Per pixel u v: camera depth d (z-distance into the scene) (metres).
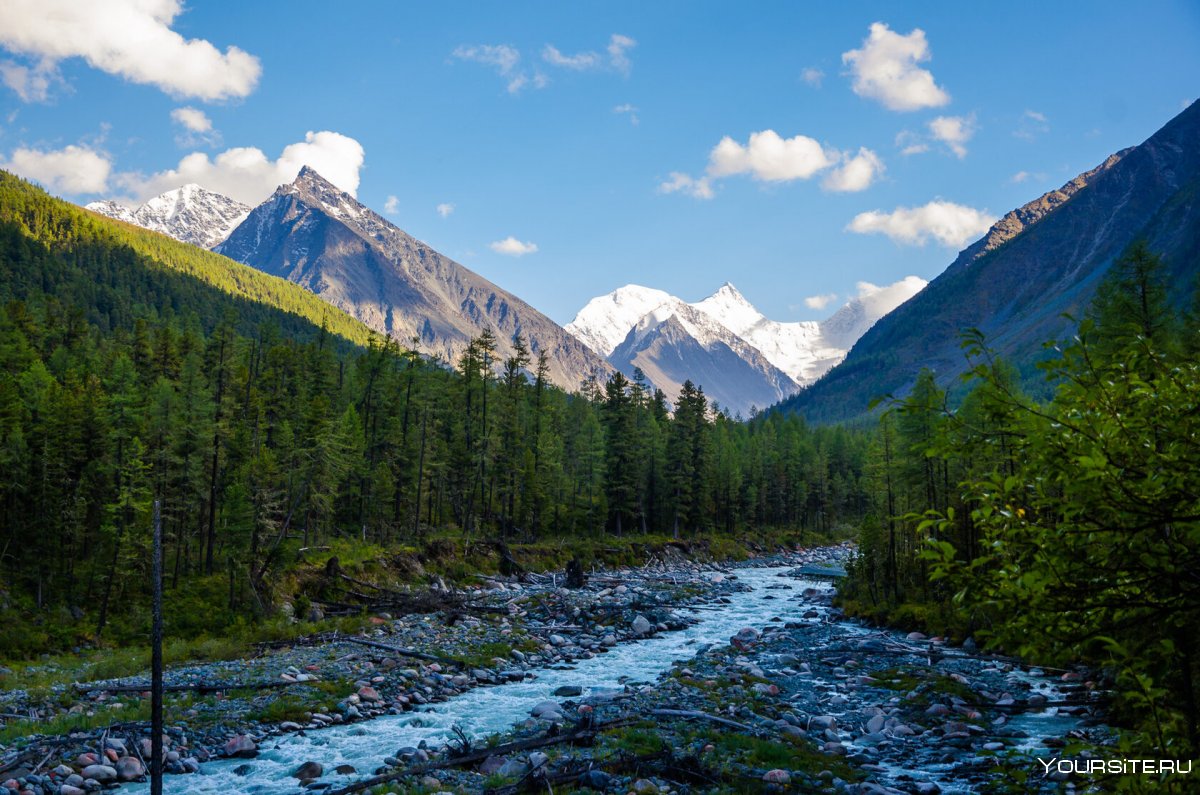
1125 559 5.27
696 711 22.03
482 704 25.53
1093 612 5.38
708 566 82.75
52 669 33.31
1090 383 5.54
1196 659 5.45
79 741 19.94
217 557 49.25
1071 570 5.41
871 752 18.92
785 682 27.33
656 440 98.81
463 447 79.19
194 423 48.28
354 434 69.12
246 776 18.30
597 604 47.03
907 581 45.94
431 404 76.25
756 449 120.75
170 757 19.16
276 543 46.09
